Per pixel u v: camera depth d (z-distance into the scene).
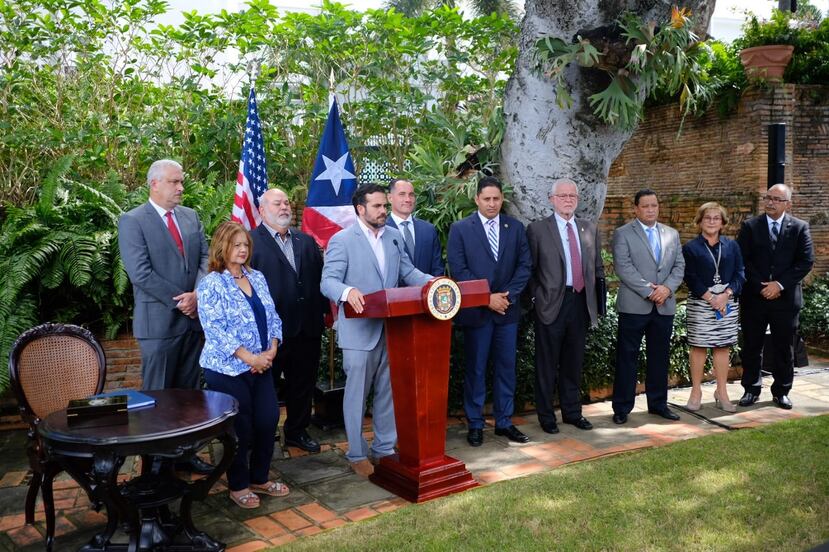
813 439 4.88
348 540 3.48
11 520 3.90
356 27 8.78
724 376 6.00
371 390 5.87
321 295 5.12
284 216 4.91
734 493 3.95
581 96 5.78
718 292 5.73
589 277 5.45
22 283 5.46
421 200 6.47
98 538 3.44
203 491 3.47
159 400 3.62
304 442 5.07
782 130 6.98
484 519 3.69
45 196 6.21
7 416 5.46
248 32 8.45
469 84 9.03
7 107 7.68
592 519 3.66
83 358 4.05
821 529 3.48
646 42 5.14
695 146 10.58
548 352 5.41
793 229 5.88
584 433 5.43
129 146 8.12
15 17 7.91
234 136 8.30
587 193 6.15
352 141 8.70
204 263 4.70
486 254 5.21
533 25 5.82
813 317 8.41
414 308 4.04
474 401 5.23
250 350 3.98
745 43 9.73
